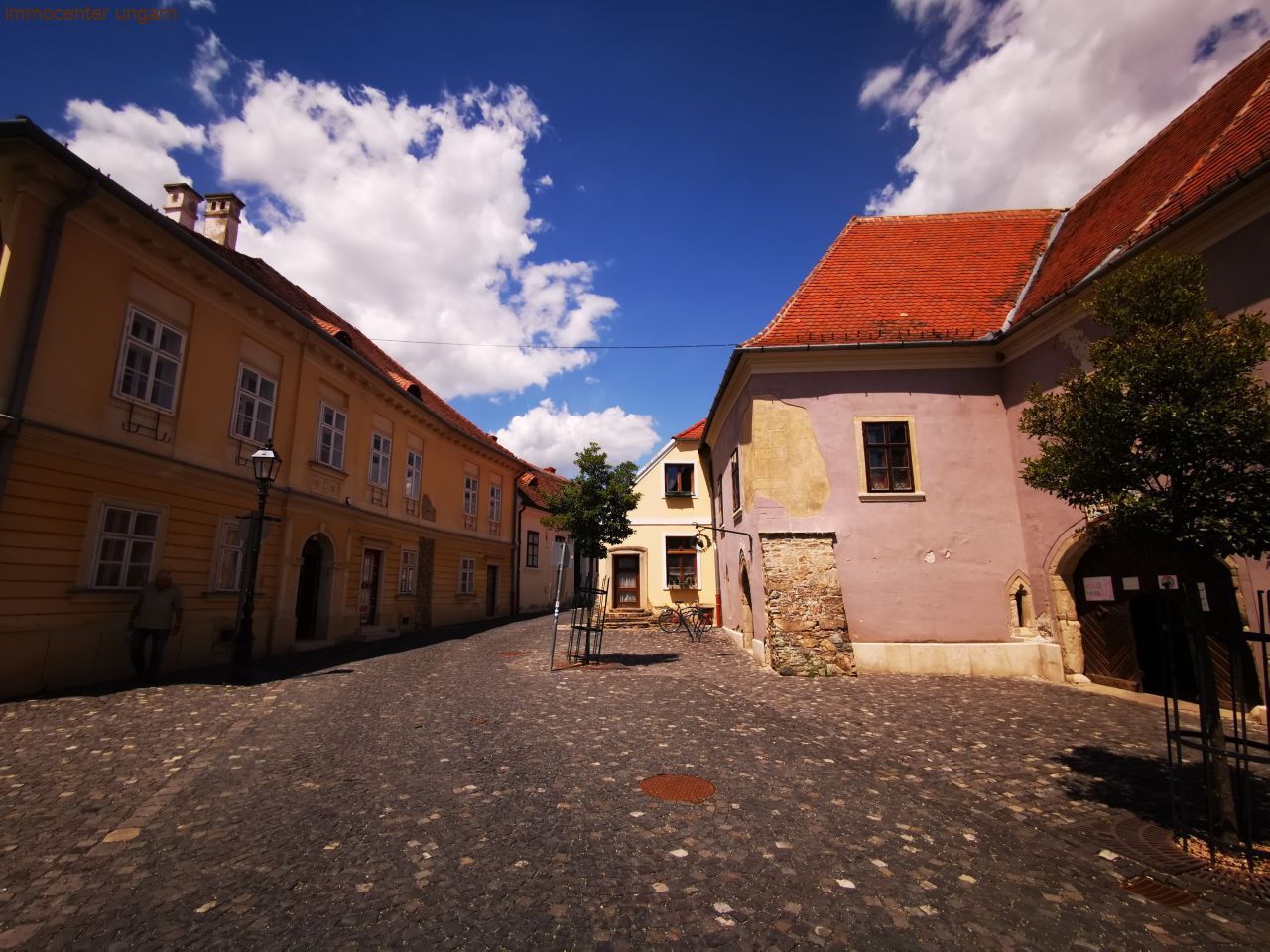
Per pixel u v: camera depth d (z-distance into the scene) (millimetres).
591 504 15352
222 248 15344
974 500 11609
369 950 2850
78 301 9523
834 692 9477
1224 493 4219
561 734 6848
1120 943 3057
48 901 3279
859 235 15273
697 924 3105
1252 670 7844
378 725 7230
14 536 8578
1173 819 4230
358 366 16812
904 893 3475
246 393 13055
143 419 10586
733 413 15141
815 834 4254
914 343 11719
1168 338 4270
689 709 8203
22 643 8648
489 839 4094
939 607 11289
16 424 8562
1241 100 10133
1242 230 7707
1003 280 13414
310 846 3980
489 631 20219
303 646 14547
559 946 2900
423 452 21391
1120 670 9789
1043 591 10969
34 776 5270
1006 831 4379
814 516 11711
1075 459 4672
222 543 12281
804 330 12562
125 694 8781
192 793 4934
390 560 19094
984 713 8117
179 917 3123
